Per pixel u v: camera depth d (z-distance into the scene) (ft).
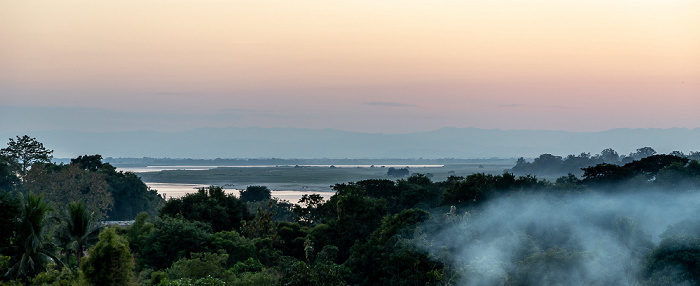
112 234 136.05
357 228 276.62
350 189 295.28
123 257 135.23
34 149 436.76
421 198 362.12
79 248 182.60
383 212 296.71
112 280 132.67
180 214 260.62
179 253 220.64
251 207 416.05
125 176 514.27
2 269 156.46
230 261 226.38
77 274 152.97
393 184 394.52
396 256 208.23
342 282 154.51
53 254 170.40
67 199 375.86
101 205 403.13
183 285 142.10
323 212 326.44
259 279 178.09
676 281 155.94
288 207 434.30
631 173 341.00
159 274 175.83
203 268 185.26
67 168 421.18
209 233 250.78
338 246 274.98
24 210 170.19
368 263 219.82
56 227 192.03
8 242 170.71
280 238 281.74
